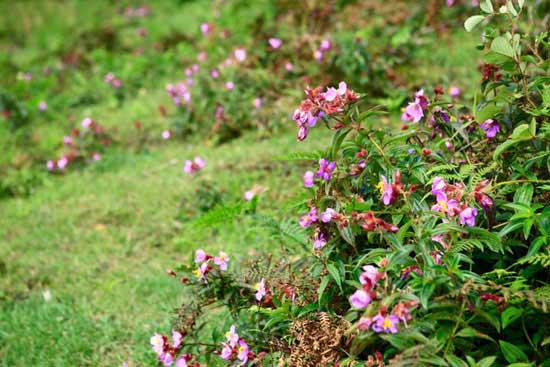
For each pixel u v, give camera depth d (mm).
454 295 2943
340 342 3178
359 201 3207
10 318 4164
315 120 3217
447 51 5715
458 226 3014
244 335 3404
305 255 3447
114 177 5555
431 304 2941
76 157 6004
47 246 4695
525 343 3057
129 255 4523
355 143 3275
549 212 3064
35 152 6281
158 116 6645
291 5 7227
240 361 3266
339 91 3215
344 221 3154
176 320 3436
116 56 8539
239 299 3396
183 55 7871
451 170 3314
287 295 3340
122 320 4043
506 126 3359
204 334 3754
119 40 9023
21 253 4684
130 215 4832
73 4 11266
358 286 3131
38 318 4125
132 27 9492
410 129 3369
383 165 3229
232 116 5680
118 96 7359
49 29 10219
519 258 3193
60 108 7348
